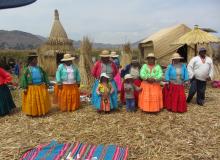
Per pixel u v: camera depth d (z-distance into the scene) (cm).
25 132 418
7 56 1712
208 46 925
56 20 1180
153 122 443
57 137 395
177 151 345
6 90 509
